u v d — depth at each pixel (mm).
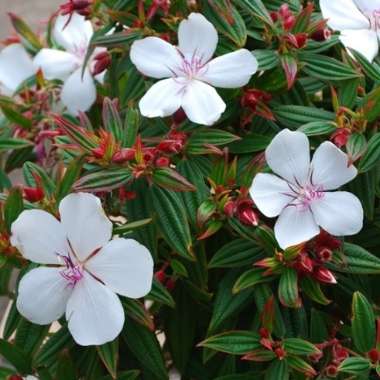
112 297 766
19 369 805
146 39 822
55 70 947
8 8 1659
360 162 793
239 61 810
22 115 946
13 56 988
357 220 782
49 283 772
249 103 827
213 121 797
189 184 774
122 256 763
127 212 797
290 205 787
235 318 826
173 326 848
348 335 822
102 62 879
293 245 773
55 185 804
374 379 823
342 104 817
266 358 792
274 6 853
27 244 769
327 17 830
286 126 833
